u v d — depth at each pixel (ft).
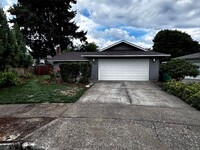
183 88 24.76
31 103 20.74
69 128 12.96
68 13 90.74
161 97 24.47
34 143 10.78
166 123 14.05
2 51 31.76
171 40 115.65
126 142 10.88
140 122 14.21
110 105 19.76
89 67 40.19
